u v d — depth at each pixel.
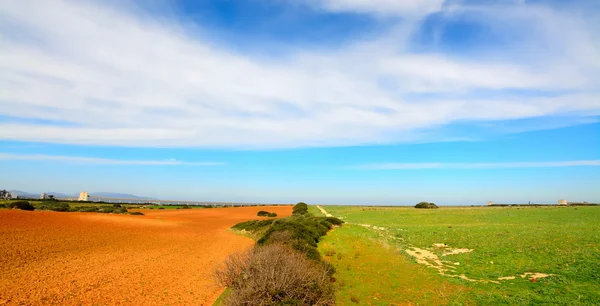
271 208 92.50
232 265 13.08
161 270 17.97
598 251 19.44
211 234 35.81
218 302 12.27
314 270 12.05
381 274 16.31
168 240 29.64
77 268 17.67
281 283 10.09
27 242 23.94
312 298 10.60
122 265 18.84
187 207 91.25
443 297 12.68
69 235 28.83
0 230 28.02
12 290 13.42
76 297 13.14
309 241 23.22
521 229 31.19
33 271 16.47
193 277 16.61
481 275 15.64
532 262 17.62
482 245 23.27
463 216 49.16
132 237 30.39
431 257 20.44
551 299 11.83
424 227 37.34
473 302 12.02
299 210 70.62
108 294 13.69
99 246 24.67
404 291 13.56
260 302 9.73
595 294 12.23
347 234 31.94
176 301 13.03
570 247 20.84
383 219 50.09
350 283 14.70
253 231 35.66
